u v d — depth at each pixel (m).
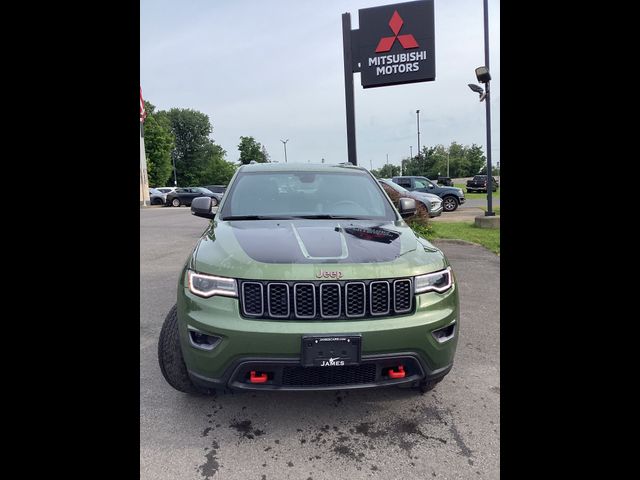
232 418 2.57
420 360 2.28
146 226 14.12
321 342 2.12
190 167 87.81
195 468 2.13
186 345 2.28
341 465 2.17
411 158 84.06
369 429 2.48
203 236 2.86
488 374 3.14
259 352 2.12
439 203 12.37
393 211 3.49
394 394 2.87
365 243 2.59
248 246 2.47
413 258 2.45
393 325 2.20
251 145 63.72
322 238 2.62
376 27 11.95
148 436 2.37
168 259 7.84
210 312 2.20
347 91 12.38
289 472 2.12
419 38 11.79
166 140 70.19
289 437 2.39
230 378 2.18
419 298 2.32
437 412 2.66
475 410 2.68
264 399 2.79
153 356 3.43
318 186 3.64
